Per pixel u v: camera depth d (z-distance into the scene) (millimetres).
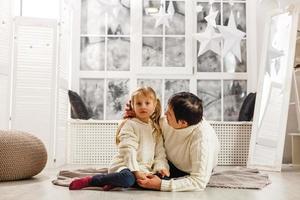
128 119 2051
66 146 3621
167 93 4047
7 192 1831
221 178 2279
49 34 3256
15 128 3158
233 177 2326
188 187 1833
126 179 1785
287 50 3361
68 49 3799
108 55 4086
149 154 1982
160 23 4070
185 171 2039
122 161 1942
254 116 3488
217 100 4043
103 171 2527
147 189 1881
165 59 4074
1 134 2275
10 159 2230
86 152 3639
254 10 4027
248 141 3631
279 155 3117
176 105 1892
